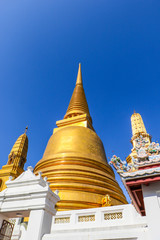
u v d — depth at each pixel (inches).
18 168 1119.6
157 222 233.3
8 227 343.6
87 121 1114.7
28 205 323.9
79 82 1646.2
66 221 451.8
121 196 745.6
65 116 1286.9
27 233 299.7
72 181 701.9
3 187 1016.2
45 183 368.5
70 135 951.6
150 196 253.9
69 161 802.2
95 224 410.9
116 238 285.4
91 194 659.4
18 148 1225.4
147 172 253.6
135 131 1663.4
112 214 418.9
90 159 828.6
